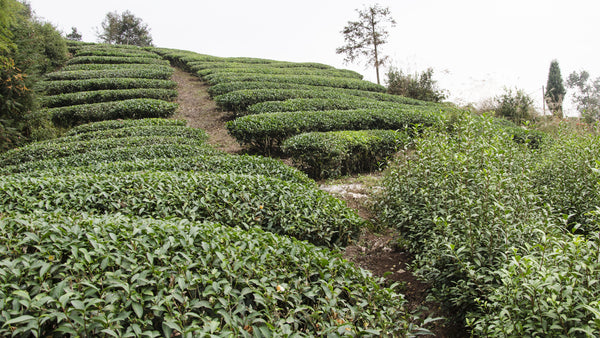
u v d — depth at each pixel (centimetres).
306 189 560
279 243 336
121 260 264
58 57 2305
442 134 494
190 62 2764
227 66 2609
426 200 407
